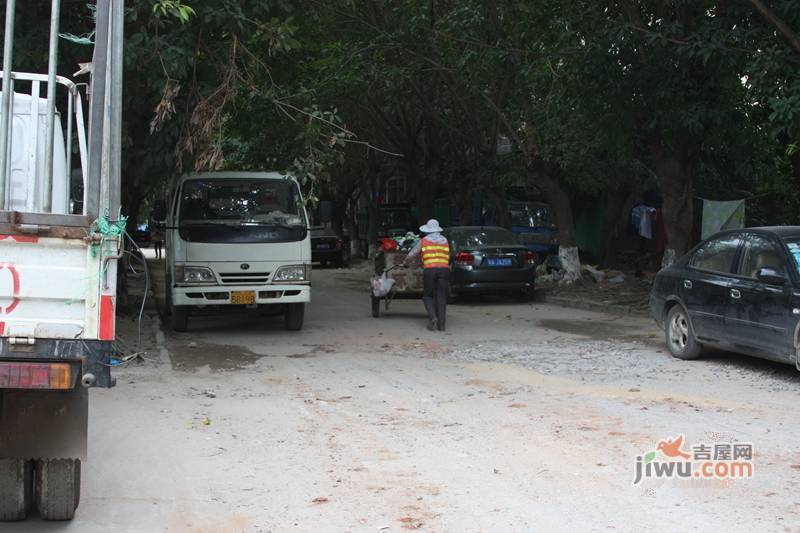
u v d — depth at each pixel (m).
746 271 8.98
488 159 21.11
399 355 10.60
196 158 10.44
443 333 12.76
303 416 7.22
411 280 14.66
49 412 4.39
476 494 5.09
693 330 9.64
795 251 8.48
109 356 4.12
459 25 16.30
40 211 4.52
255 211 12.11
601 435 6.39
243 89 11.16
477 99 20.78
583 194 25.59
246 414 7.30
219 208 11.98
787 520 4.57
